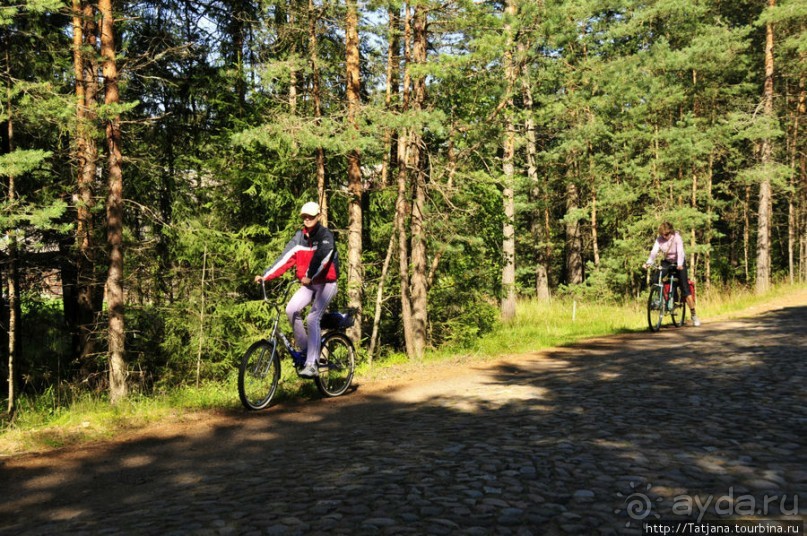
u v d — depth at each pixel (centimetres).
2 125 1203
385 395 775
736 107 2659
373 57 1417
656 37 2383
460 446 459
